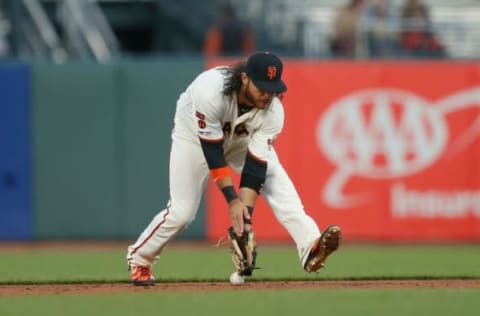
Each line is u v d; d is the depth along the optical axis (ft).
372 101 165.78
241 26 187.62
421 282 99.91
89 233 164.14
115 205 164.04
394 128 165.99
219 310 75.77
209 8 210.59
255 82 81.10
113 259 139.03
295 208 88.12
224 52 186.60
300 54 193.98
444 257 139.95
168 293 86.94
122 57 194.08
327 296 84.17
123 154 163.63
